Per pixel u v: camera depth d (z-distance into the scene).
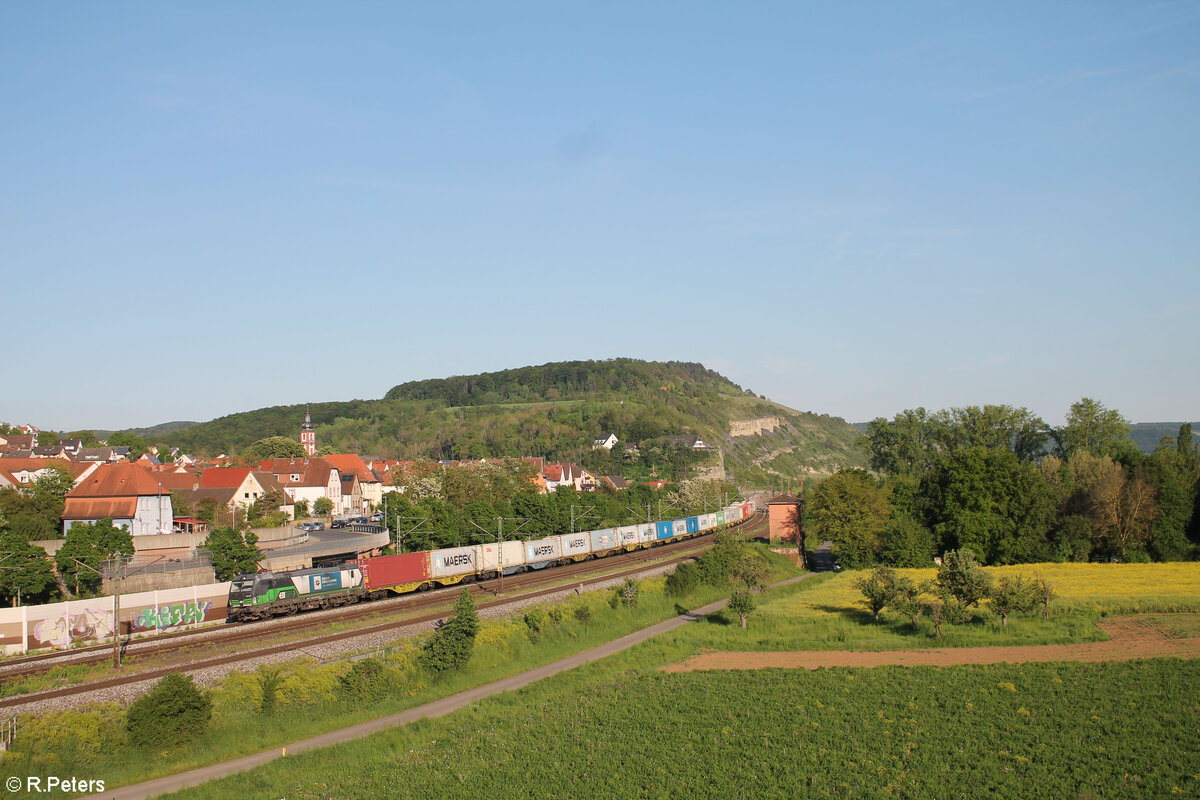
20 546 62.72
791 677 47.47
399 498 99.00
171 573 68.69
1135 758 33.00
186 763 35.62
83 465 122.31
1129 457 107.12
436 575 77.12
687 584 78.44
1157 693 41.16
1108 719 37.59
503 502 105.88
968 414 136.50
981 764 33.00
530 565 89.44
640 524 114.19
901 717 39.31
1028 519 90.50
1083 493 97.69
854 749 35.38
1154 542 89.75
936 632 56.50
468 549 81.25
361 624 59.44
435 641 50.47
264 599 62.44
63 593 65.56
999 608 58.69
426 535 92.69
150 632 57.56
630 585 71.44
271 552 84.06
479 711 42.97
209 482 130.75
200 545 87.38
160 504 98.44
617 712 41.78
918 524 96.75
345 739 39.25
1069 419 131.38
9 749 33.53
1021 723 37.66
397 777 33.56
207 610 61.03
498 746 37.22
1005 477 92.00
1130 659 47.91
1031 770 32.22
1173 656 48.09
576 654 57.00
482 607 66.88
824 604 71.31
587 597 69.00
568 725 40.00
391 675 46.69
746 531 139.88
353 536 101.88
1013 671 46.31
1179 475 98.25
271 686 41.91
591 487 193.38
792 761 34.38
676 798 31.08
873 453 142.88
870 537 96.69
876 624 61.75
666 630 64.25
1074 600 63.72
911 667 48.72
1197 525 96.00
